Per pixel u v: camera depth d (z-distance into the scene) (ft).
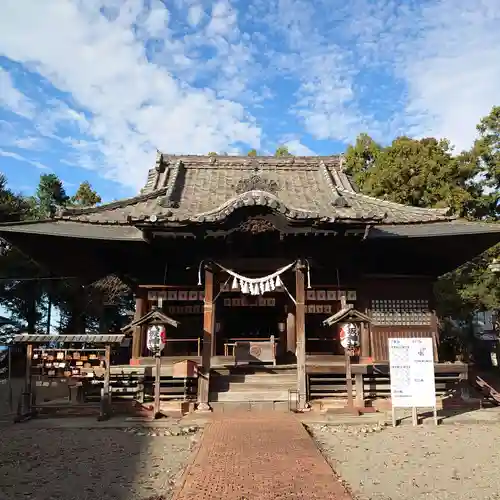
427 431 38.14
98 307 125.80
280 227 48.26
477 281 91.81
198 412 45.14
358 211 52.54
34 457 30.60
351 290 55.83
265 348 56.24
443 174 93.40
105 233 54.34
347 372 45.78
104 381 43.75
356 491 23.39
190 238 49.49
